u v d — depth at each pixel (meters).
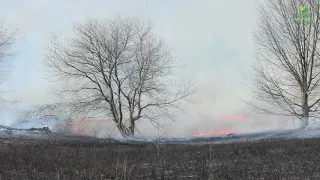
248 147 17.39
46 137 24.75
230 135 28.36
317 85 27.98
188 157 15.47
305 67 28.19
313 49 27.94
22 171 11.81
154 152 17.78
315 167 11.45
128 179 10.75
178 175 11.27
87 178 10.73
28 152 15.16
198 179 10.62
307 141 18.11
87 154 15.73
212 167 12.48
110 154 16.42
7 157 13.92
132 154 16.89
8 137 23.47
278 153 15.04
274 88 29.19
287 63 28.67
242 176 10.70
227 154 15.82
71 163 13.15
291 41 28.45
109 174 11.22
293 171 11.00
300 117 28.52
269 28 29.22
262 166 12.12
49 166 12.68
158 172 11.78
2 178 10.81
